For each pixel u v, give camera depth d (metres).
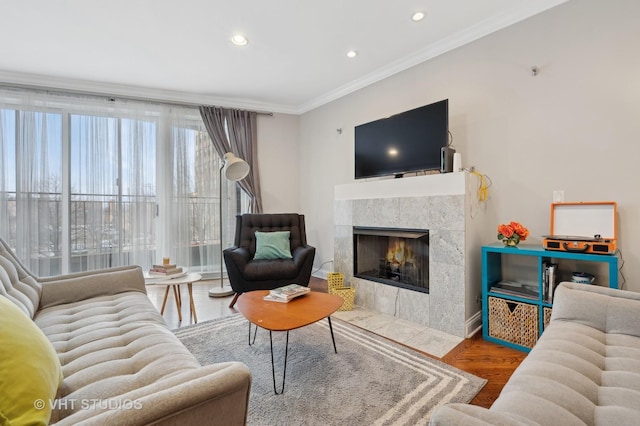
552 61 2.28
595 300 1.50
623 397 0.97
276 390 1.66
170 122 4.06
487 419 0.69
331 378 1.78
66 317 1.66
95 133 3.72
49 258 3.53
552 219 2.23
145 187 3.95
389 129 3.10
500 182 2.56
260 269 2.98
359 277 3.16
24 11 2.35
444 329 2.47
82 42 2.80
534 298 2.10
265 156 4.65
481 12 2.45
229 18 2.49
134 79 3.62
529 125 2.40
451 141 2.86
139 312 1.72
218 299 3.41
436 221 2.52
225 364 0.91
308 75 3.59
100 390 0.99
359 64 3.32
